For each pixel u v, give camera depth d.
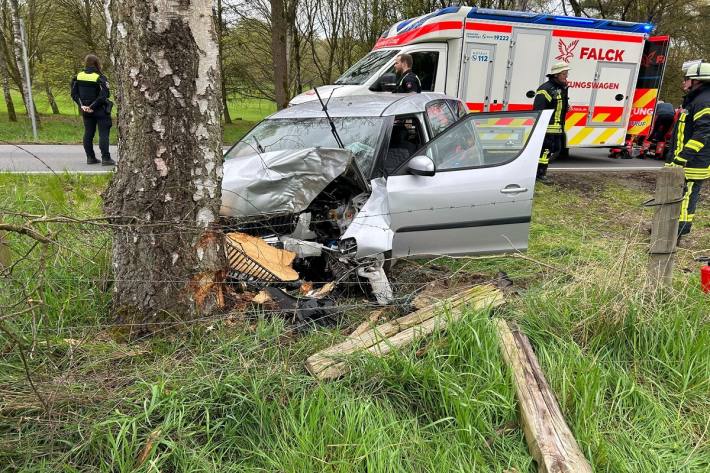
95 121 8.24
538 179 8.67
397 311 3.28
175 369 2.36
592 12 20.38
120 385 2.28
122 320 2.76
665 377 2.76
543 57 9.66
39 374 2.25
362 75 9.12
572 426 2.28
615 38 10.09
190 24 2.49
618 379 2.59
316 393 2.25
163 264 2.69
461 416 2.22
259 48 16.47
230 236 3.27
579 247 4.80
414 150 4.69
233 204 3.39
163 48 2.47
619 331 2.91
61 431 2.00
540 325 2.96
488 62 9.32
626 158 12.16
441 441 2.15
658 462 2.17
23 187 5.20
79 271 3.09
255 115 21.72
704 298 3.29
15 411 2.05
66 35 15.82
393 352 2.51
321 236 3.79
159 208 2.64
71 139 12.45
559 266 3.85
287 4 15.90
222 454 2.03
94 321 2.80
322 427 2.09
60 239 3.14
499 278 3.69
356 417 2.16
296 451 2.01
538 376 2.44
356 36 17.47
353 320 3.15
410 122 4.71
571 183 8.75
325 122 4.59
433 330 2.76
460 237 3.97
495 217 3.98
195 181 2.68
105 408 2.11
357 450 2.00
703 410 2.52
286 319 2.95
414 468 2.01
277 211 3.45
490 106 9.59
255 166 3.54
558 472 1.88
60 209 4.67
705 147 4.91
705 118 4.84
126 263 2.72
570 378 2.51
